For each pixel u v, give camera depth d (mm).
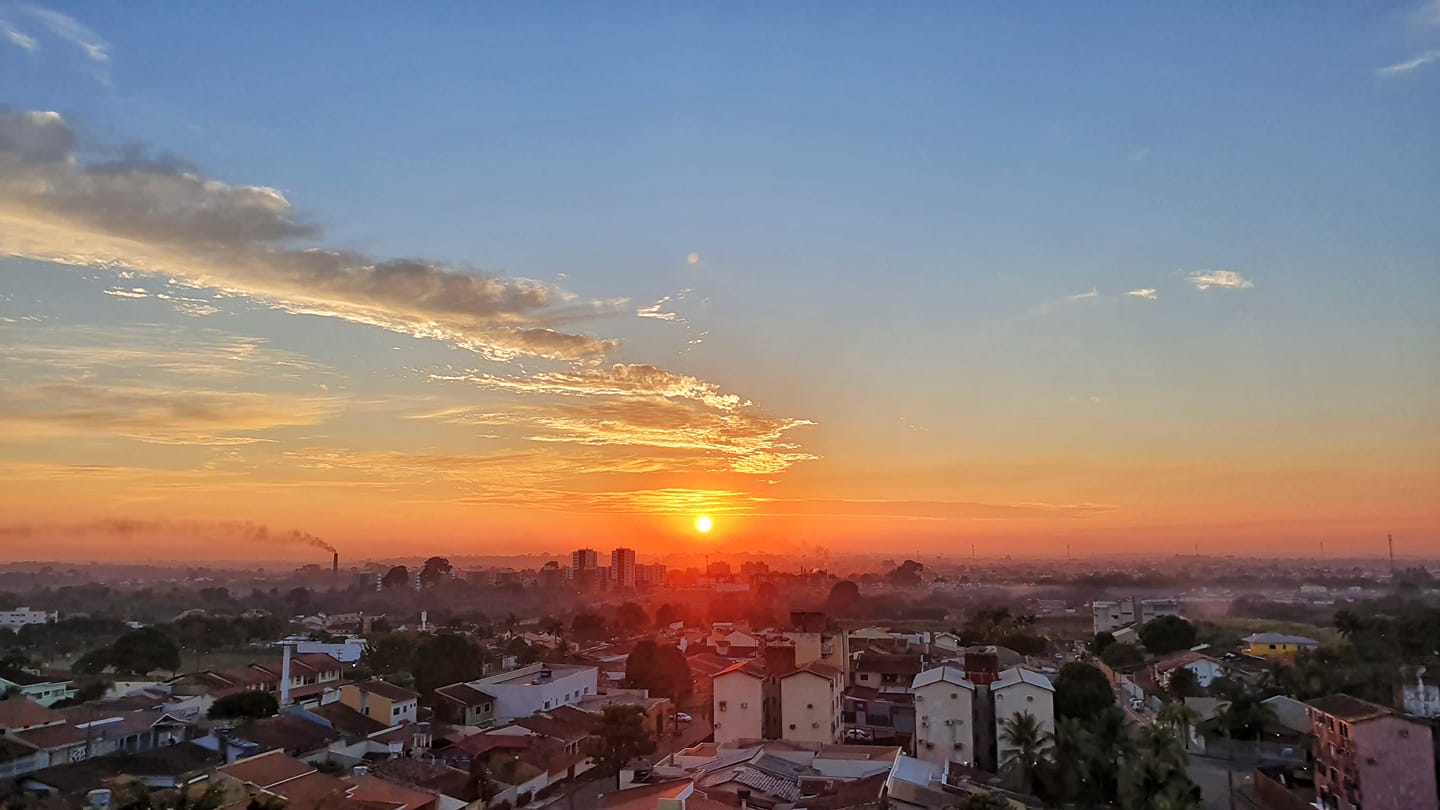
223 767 67562
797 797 70562
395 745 90938
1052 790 77062
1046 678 99562
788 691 97125
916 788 68812
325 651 158000
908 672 119312
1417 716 78125
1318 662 116062
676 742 112812
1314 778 81250
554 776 89875
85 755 81875
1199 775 87000
